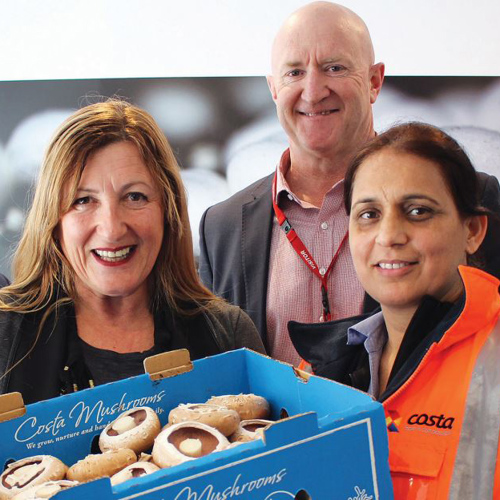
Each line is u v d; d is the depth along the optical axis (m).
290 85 1.93
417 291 0.97
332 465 0.66
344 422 0.67
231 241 1.98
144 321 1.26
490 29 2.93
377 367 1.08
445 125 2.96
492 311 0.88
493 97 2.94
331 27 1.89
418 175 0.96
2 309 1.17
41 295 1.19
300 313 1.87
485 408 0.81
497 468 0.78
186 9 3.00
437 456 0.81
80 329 1.22
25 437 0.82
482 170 2.96
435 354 0.90
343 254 1.85
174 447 0.74
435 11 2.93
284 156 2.04
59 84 2.98
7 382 1.11
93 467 0.76
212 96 2.98
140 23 3.00
